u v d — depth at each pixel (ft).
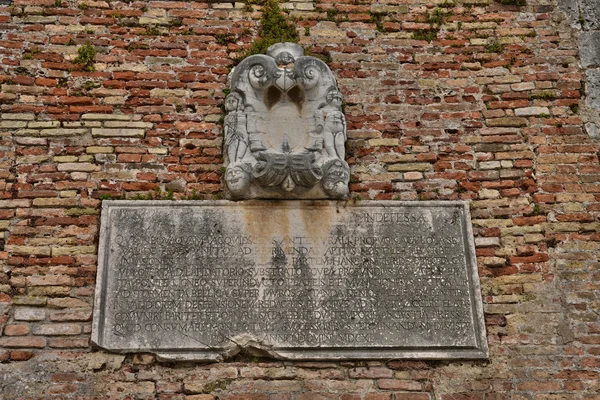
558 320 16.21
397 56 18.98
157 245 16.16
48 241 16.19
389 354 15.60
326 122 17.21
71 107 17.57
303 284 16.01
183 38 18.70
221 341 15.42
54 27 18.40
